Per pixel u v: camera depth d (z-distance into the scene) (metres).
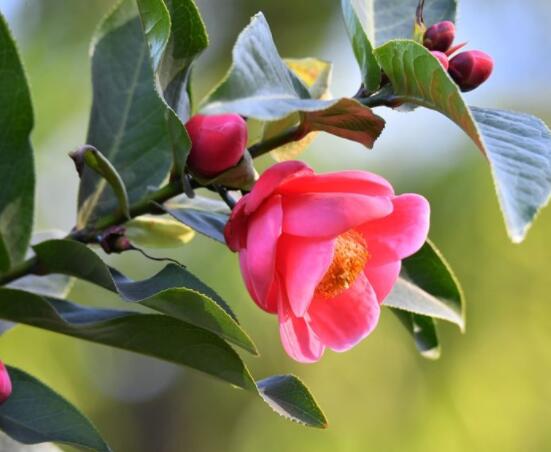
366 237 1.33
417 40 1.34
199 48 1.32
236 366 1.32
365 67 1.32
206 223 1.35
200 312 1.30
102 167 1.33
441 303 1.37
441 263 1.37
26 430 1.34
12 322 1.37
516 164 1.27
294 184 1.31
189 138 1.31
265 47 1.32
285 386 1.33
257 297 1.31
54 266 1.34
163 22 1.29
